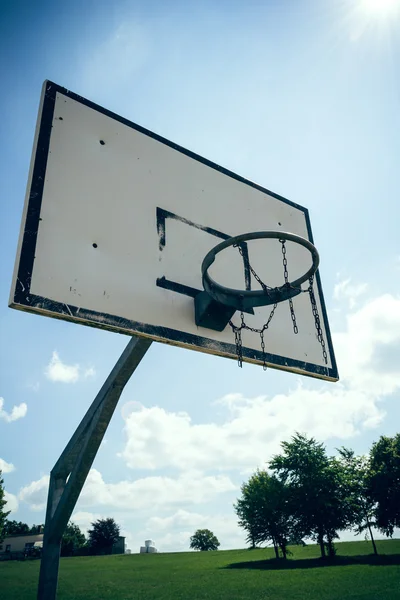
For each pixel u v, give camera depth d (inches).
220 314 136.8
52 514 181.8
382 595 445.4
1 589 607.8
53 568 172.1
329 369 166.7
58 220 115.3
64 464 187.5
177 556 1125.1
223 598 492.1
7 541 1605.6
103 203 128.9
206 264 135.0
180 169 161.0
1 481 1016.9
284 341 158.7
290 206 197.8
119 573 770.2
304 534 860.0
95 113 143.0
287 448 944.9
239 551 1171.3
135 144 150.1
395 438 925.2
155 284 129.4
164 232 140.9
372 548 998.4
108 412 161.6
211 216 160.9
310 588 518.6
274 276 170.4
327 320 180.4
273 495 896.3
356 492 884.6
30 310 99.7
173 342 124.3
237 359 138.9
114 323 113.3
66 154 127.3
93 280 114.7
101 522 1656.0
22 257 103.3
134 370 158.2
